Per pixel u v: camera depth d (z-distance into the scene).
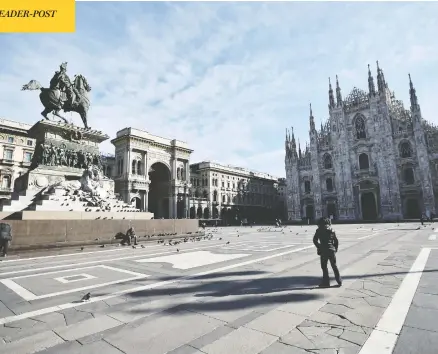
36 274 10.17
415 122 61.69
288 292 7.13
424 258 11.35
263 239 24.58
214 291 7.44
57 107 26.22
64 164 24.98
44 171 23.45
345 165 70.81
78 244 17.19
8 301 6.88
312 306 6.04
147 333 4.91
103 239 19.05
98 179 25.34
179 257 13.85
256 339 4.56
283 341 4.46
